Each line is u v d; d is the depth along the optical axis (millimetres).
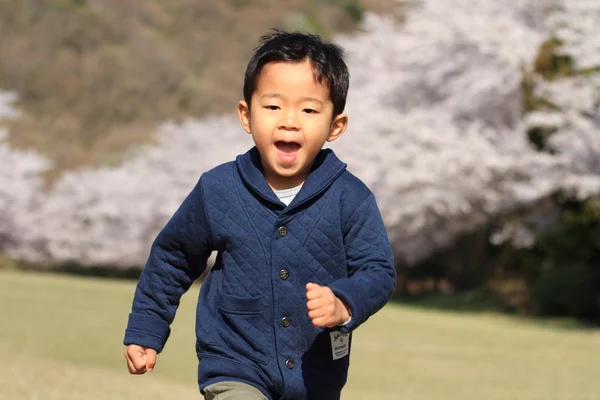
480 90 31125
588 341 21219
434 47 33375
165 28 110750
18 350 14234
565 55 29672
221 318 5012
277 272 4906
